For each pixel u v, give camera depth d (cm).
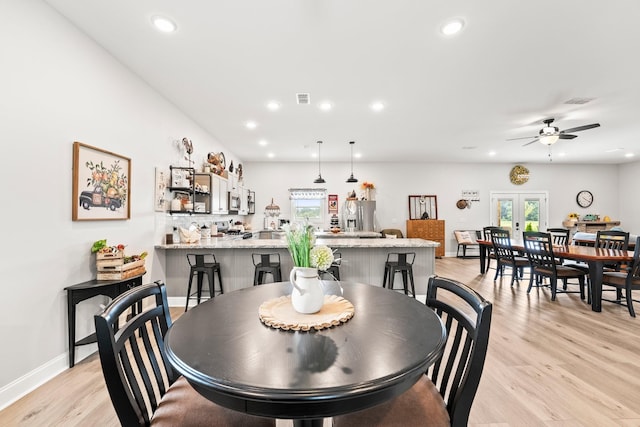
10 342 188
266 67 306
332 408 81
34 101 204
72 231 235
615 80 336
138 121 325
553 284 400
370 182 838
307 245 131
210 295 379
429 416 110
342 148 670
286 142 612
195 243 396
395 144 633
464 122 484
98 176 261
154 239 362
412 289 376
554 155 753
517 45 268
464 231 842
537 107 418
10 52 189
